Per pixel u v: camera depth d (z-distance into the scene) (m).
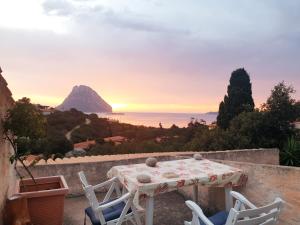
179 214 5.16
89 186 3.59
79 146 12.12
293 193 4.04
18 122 4.02
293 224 4.02
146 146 12.94
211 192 5.33
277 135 12.70
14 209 3.83
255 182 4.55
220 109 17.45
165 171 4.34
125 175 4.13
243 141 12.28
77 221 4.86
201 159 5.15
